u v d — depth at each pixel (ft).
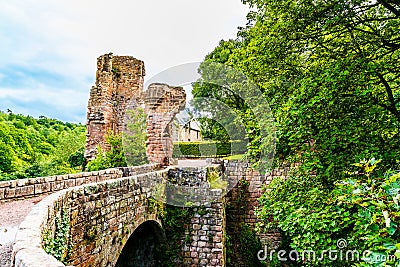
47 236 12.34
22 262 7.36
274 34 23.21
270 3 23.58
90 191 19.07
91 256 18.83
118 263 34.45
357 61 19.60
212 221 36.78
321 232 18.21
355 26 22.31
